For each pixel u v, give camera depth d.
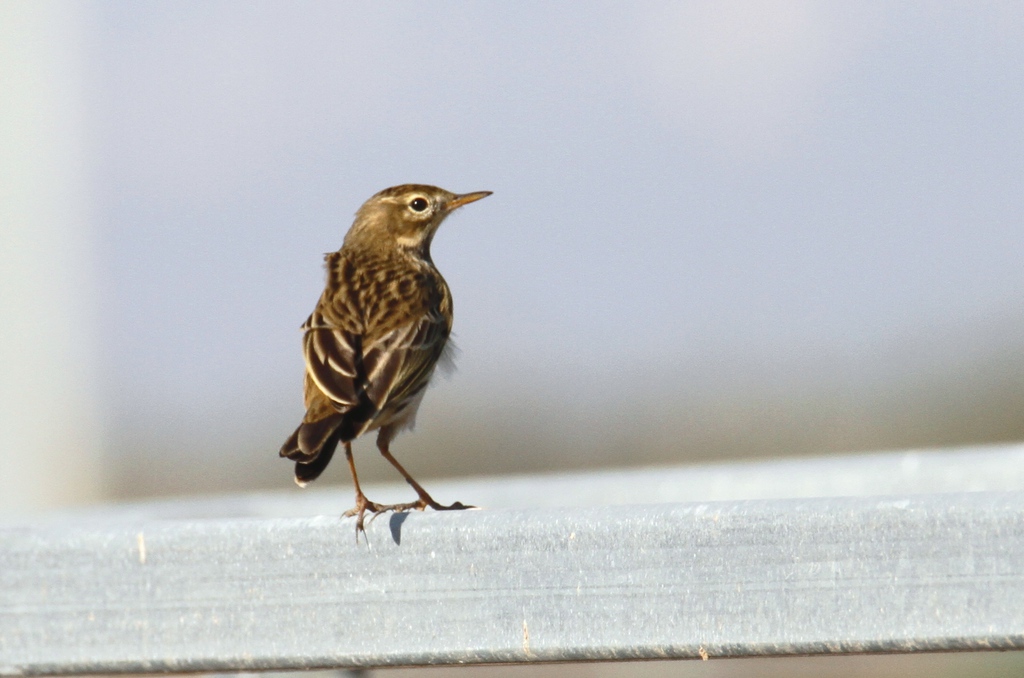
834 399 30.23
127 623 7.73
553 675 15.97
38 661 7.83
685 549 6.95
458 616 7.27
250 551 7.59
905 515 6.62
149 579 7.73
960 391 29.53
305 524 7.52
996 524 6.47
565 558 7.13
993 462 13.15
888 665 17.02
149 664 7.70
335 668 7.50
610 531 7.07
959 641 6.51
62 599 7.83
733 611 6.86
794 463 14.45
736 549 6.88
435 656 7.29
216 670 7.62
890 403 30.14
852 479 13.67
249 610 7.56
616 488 14.14
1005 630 6.43
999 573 6.46
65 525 7.95
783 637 6.77
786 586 6.79
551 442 29.52
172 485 27.69
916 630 6.57
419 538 7.36
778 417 29.89
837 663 16.75
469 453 29.27
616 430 29.66
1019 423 29.23
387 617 7.36
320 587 7.48
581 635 7.07
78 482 24.38
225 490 28.67
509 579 7.20
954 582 6.53
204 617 7.62
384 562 7.39
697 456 29.66
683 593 6.94
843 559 6.71
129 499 26.17
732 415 29.91
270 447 29.98
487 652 7.20
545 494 14.14
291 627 7.50
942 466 13.35
